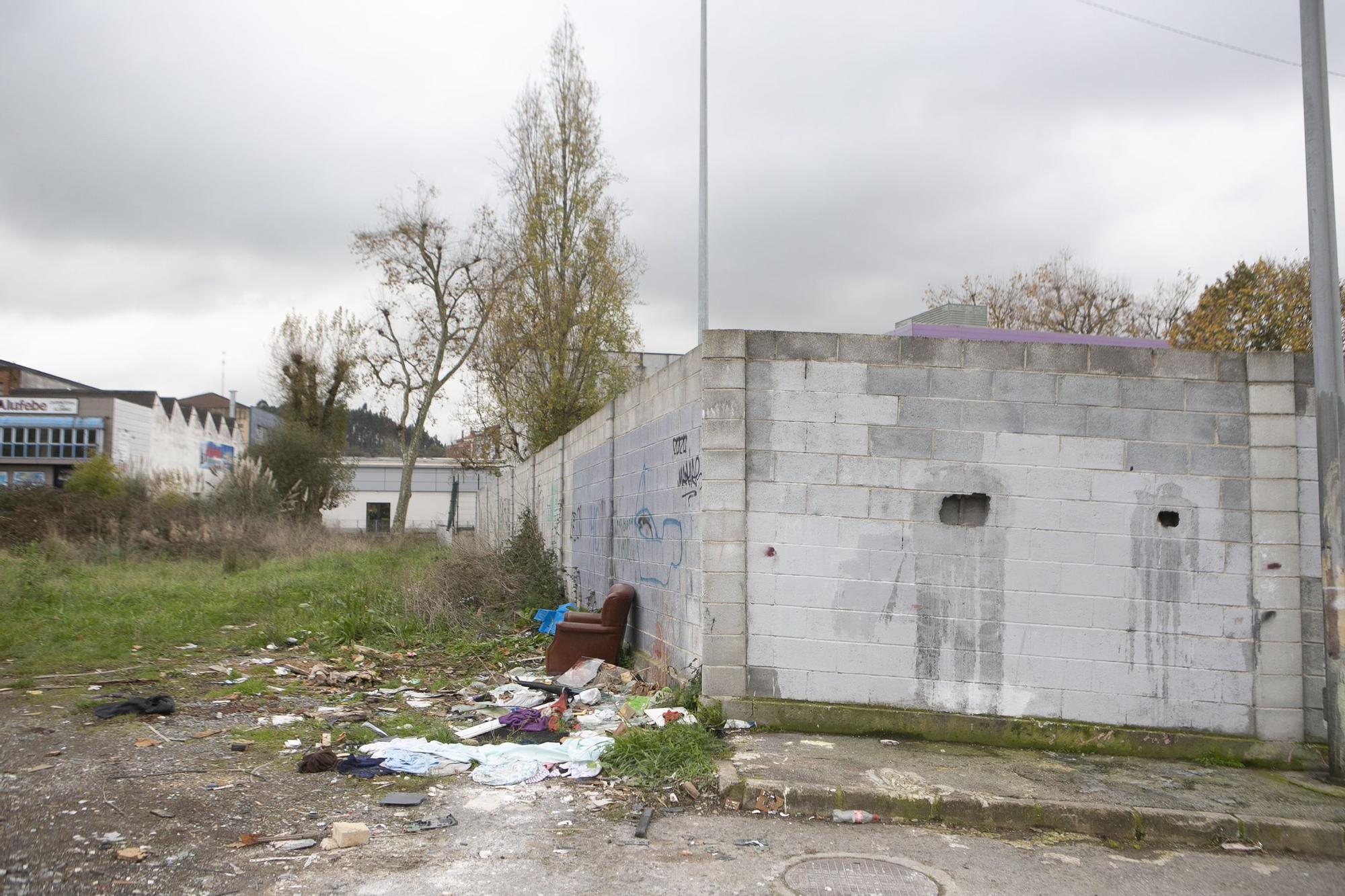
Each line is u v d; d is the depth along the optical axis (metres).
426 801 5.77
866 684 7.76
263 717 7.89
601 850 5.04
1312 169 6.90
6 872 4.24
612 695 8.96
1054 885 4.88
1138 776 6.86
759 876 4.77
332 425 42.97
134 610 13.45
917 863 5.08
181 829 5.03
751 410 7.89
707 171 17.80
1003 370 7.93
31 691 8.59
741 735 7.40
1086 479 7.88
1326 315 6.87
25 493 23.86
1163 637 7.79
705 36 18.36
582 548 14.60
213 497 26.70
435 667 10.57
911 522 7.84
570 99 28.30
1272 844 5.71
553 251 28.20
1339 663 6.85
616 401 12.27
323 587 16.45
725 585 7.78
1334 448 6.86
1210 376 7.97
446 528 45.25
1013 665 7.77
